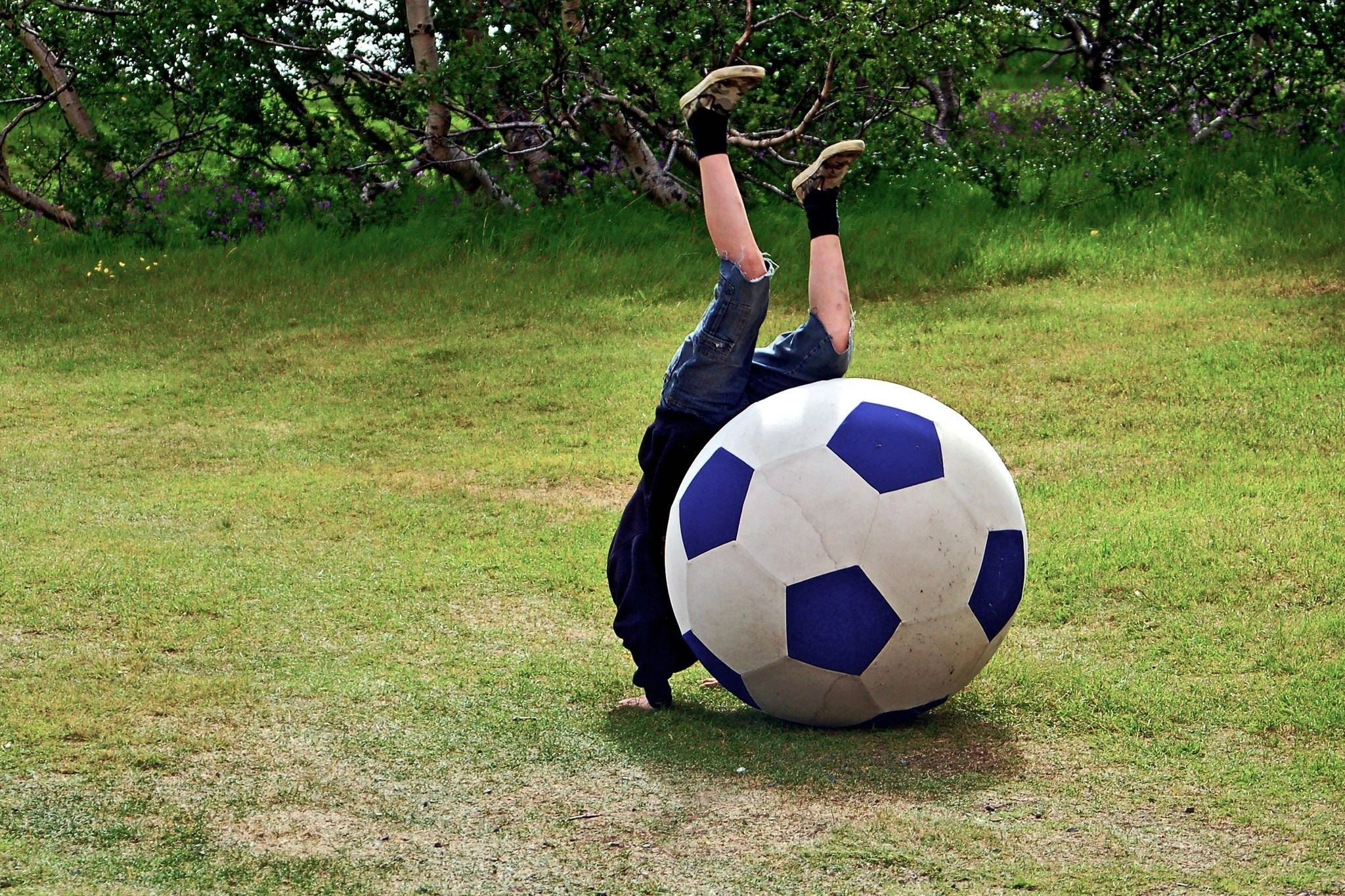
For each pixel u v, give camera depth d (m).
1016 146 15.61
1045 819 3.26
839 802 3.37
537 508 6.72
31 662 4.45
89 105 15.93
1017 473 7.04
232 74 14.26
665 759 3.68
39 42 15.31
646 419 8.49
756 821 3.27
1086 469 6.98
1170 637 4.63
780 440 3.68
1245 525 5.75
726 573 3.67
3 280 13.29
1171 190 13.80
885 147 14.80
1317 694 4.05
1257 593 5.00
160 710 4.05
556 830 3.24
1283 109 15.51
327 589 5.39
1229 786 3.45
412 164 15.61
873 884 2.94
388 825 3.27
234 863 3.06
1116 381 8.60
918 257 12.62
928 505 3.60
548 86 14.00
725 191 3.96
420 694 4.23
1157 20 16.70
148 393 9.45
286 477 7.39
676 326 11.12
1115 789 3.44
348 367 10.09
